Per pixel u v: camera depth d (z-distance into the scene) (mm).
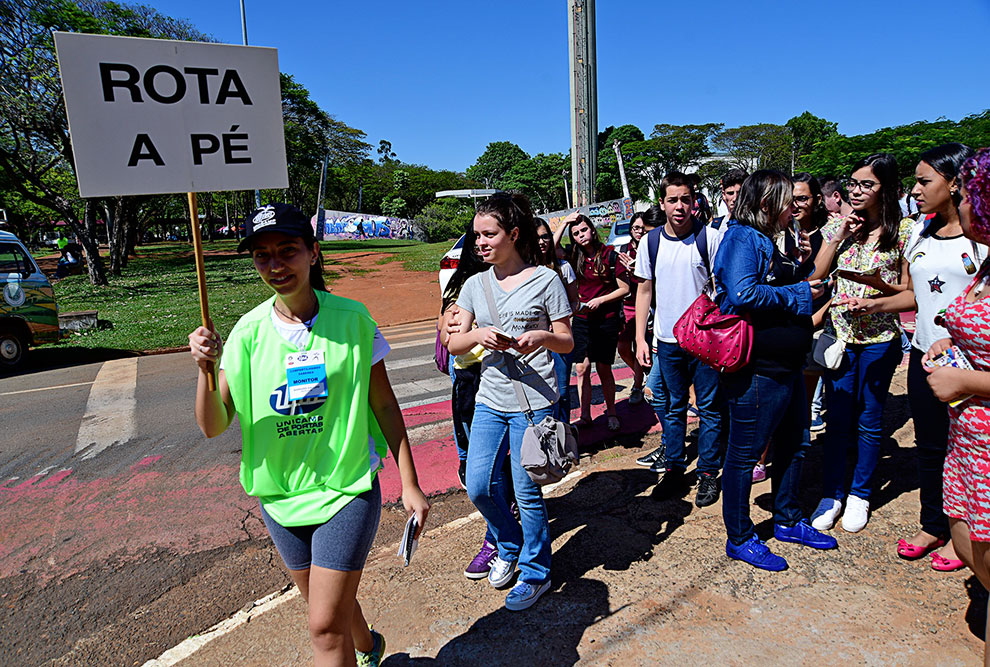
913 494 3791
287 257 2033
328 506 2098
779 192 2877
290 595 3236
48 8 20906
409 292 17422
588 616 2832
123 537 4105
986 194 1939
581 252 5023
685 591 2963
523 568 2973
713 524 3602
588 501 4031
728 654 2537
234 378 2102
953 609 2727
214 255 34812
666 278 3873
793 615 2752
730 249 2920
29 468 5395
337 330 2150
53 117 21500
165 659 2789
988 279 2029
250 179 2373
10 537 4145
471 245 3469
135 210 29797
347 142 56656
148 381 8773
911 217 3455
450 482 4770
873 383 3383
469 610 2949
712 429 3775
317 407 2115
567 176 76875
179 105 2232
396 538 3904
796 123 67938
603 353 5289
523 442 2811
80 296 19422
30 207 40281
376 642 2465
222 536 4082
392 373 8602
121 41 2129
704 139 70062
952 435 2191
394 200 75688
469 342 2801
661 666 2496
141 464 5398
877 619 2695
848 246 3510
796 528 3336
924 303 3023
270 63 2359
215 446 5789
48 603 3395
